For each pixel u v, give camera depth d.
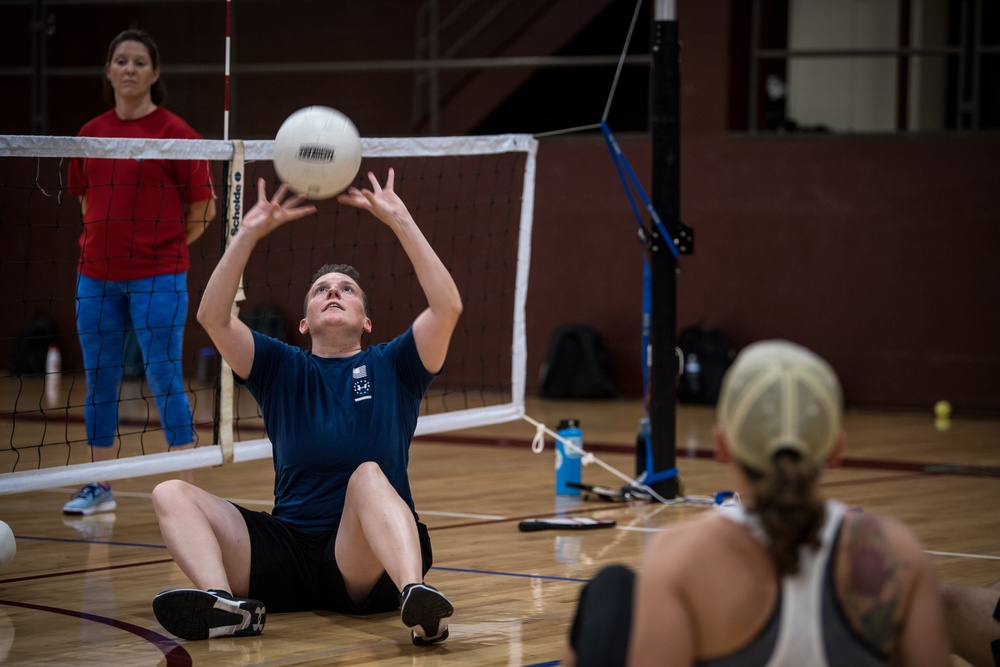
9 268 19.66
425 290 5.32
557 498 9.07
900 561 2.55
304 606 5.66
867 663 2.55
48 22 18.53
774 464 2.53
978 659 3.92
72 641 5.09
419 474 10.27
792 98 19.09
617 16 19.50
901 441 12.73
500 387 17.28
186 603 4.89
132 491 9.45
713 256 16.69
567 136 17.72
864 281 16.03
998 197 15.42
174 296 8.13
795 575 2.48
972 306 15.57
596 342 17.08
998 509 8.45
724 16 16.44
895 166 15.84
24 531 7.71
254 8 20.17
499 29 18.38
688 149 16.75
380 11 19.66
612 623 2.98
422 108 19.34
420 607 4.76
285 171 5.13
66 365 19.69
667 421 8.99
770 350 2.61
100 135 8.13
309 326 5.64
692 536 2.55
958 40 18.17
